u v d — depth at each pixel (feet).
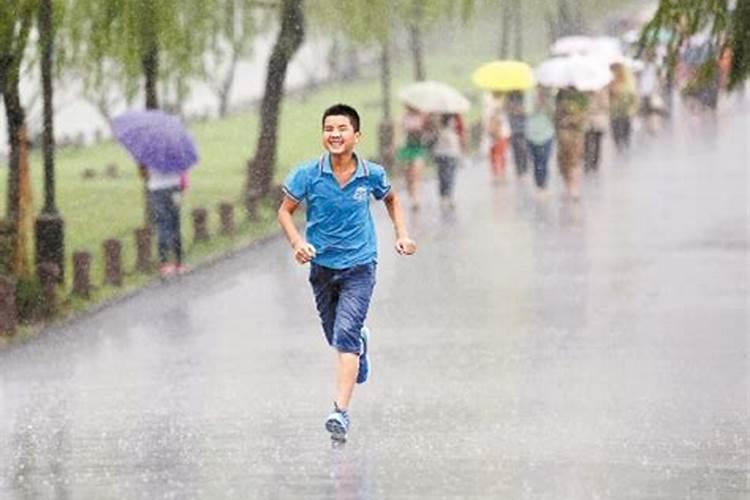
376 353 141.18
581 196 270.46
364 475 90.63
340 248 100.48
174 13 224.12
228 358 142.41
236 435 104.37
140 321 168.04
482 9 353.51
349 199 99.96
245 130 419.74
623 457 95.86
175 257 201.26
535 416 110.11
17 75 180.45
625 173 300.81
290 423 108.47
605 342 144.97
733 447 98.94
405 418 109.60
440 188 265.13
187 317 169.78
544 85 267.39
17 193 180.04
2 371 141.28
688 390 120.67
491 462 94.17
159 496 86.63
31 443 104.47
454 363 134.92
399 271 196.13
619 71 339.57
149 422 111.14
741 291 175.11
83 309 177.17
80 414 115.96
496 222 242.37
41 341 158.61
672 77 141.59
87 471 94.22
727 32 139.44
